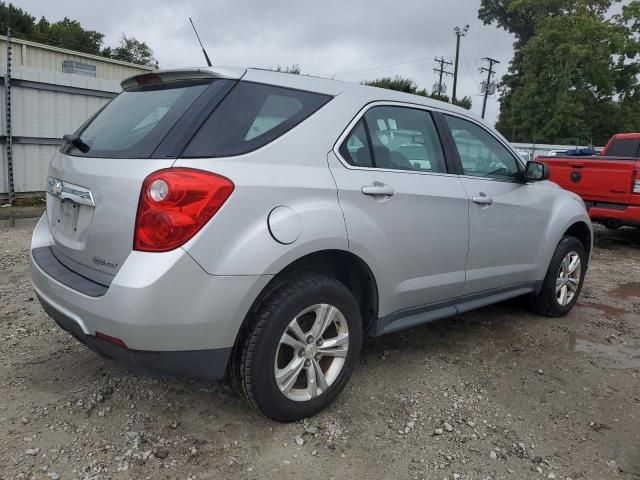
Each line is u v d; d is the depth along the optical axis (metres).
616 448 2.91
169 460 2.58
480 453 2.79
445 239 3.51
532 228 4.32
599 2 43.53
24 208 8.90
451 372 3.65
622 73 40.69
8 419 2.82
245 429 2.85
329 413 3.05
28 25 50.00
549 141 40.03
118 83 10.55
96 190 2.59
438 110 3.73
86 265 2.69
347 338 3.02
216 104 2.64
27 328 4.01
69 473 2.45
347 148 3.03
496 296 4.18
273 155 2.70
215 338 2.49
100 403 3.02
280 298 2.67
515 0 47.94
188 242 2.37
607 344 4.33
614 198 7.87
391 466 2.64
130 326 2.32
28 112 9.38
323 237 2.75
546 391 3.48
